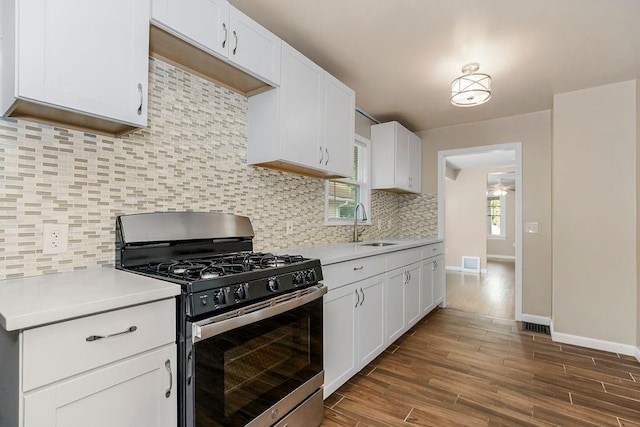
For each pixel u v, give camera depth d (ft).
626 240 8.91
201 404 3.69
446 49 7.28
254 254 6.15
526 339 9.84
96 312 3.02
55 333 2.80
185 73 5.80
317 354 5.55
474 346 9.28
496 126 12.23
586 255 9.39
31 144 4.09
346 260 6.83
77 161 4.48
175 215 5.44
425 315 11.66
